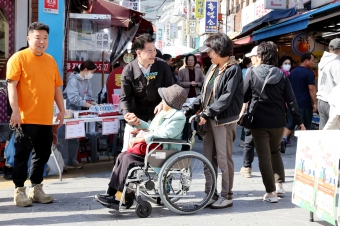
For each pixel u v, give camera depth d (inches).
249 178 291.9
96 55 476.7
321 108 284.5
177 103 209.2
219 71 220.2
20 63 217.0
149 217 207.3
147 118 243.1
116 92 362.9
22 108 220.2
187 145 213.9
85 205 226.5
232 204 229.3
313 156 189.6
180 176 212.5
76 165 323.0
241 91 220.5
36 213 211.9
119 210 207.0
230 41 218.8
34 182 230.8
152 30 625.0
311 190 190.9
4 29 385.4
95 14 461.1
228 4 1182.3
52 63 227.8
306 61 393.4
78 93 317.7
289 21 490.6
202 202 216.1
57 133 310.5
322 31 533.0
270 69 229.6
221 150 221.8
